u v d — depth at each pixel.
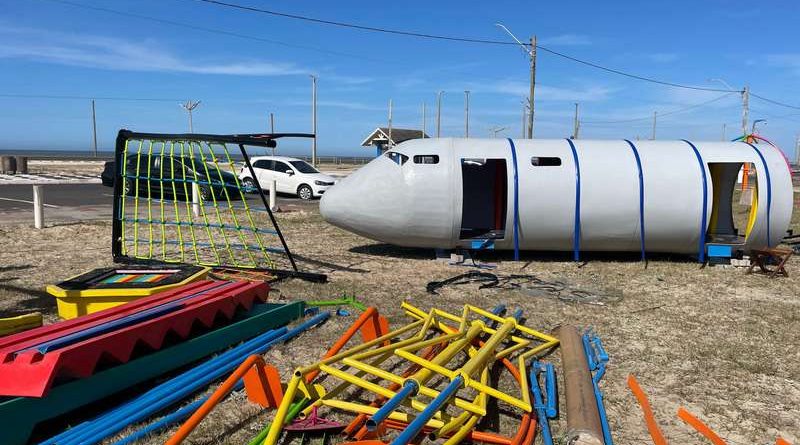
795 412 4.45
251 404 4.21
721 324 6.60
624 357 5.48
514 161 9.45
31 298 6.88
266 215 15.56
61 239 11.05
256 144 7.46
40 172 33.66
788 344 5.96
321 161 75.31
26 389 3.44
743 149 9.85
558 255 10.53
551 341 5.50
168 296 5.31
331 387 4.55
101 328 4.11
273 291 7.42
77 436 3.57
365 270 9.02
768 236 9.69
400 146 9.74
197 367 4.60
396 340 5.70
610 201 9.38
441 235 9.49
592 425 3.72
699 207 9.41
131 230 12.44
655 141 10.17
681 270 9.48
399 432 3.74
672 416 4.32
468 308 5.84
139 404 3.96
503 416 4.18
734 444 3.96
